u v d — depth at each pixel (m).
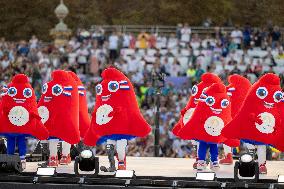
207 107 37.09
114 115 36.38
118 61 75.25
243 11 107.06
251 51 78.88
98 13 110.31
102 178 34.38
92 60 75.50
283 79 63.44
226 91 38.28
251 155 35.94
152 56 76.19
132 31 90.75
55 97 38.03
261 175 36.19
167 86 69.38
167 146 57.06
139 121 36.72
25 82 37.78
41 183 34.69
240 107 37.00
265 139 35.69
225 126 36.38
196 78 70.44
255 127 35.78
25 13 111.62
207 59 75.69
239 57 76.12
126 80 37.00
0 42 84.50
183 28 82.88
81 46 78.44
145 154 56.28
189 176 34.81
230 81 40.22
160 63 72.62
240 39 80.44
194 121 37.22
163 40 81.56
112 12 112.56
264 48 80.00
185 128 37.38
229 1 107.38
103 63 75.19
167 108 63.59
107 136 36.41
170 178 34.56
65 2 110.38
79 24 108.81
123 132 36.34
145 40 80.56
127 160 43.59
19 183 34.81
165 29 96.00
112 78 36.84
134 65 73.88
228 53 78.00
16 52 80.12
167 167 39.50
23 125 37.34
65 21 109.38
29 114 37.44
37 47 82.56
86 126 40.25
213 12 106.00
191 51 76.50
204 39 82.25
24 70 73.19
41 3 111.25
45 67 74.75
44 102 38.16
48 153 39.88
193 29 88.94
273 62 75.50
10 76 71.88
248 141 36.00
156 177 34.72
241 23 106.38
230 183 33.31
